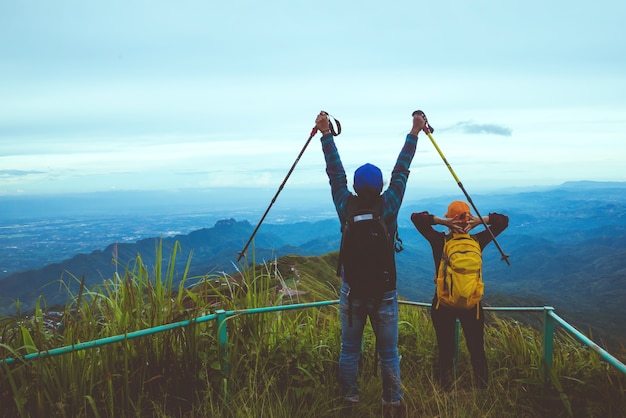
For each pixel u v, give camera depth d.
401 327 5.14
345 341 3.41
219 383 3.37
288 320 4.29
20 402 2.62
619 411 3.39
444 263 3.93
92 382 2.91
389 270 3.18
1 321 2.88
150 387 3.23
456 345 4.62
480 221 3.93
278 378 3.63
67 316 3.02
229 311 3.52
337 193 3.41
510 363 4.35
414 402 3.79
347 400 3.49
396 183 3.34
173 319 3.37
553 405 3.72
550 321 3.74
